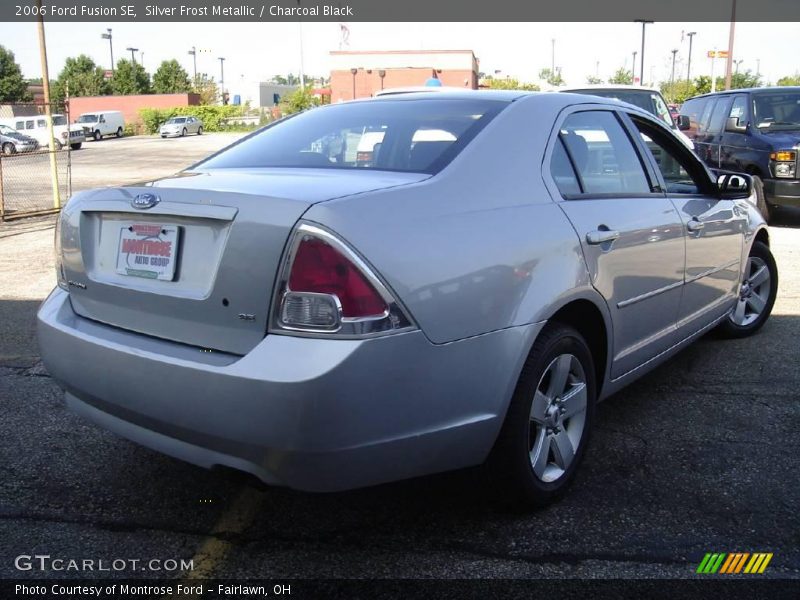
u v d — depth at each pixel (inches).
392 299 92.7
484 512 119.5
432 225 100.4
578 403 124.7
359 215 93.8
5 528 114.1
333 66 1665.8
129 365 101.2
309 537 112.6
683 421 155.9
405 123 126.8
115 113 2060.8
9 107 532.1
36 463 135.7
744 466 135.3
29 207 526.9
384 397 92.8
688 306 161.8
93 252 114.0
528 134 124.0
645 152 152.9
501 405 106.2
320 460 91.1
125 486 127.9
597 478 131.0
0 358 193.2
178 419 96.9
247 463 94.0
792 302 251.8
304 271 91.1
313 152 127.9
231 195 97.9
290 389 88.3
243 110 2549.2
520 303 107.3
